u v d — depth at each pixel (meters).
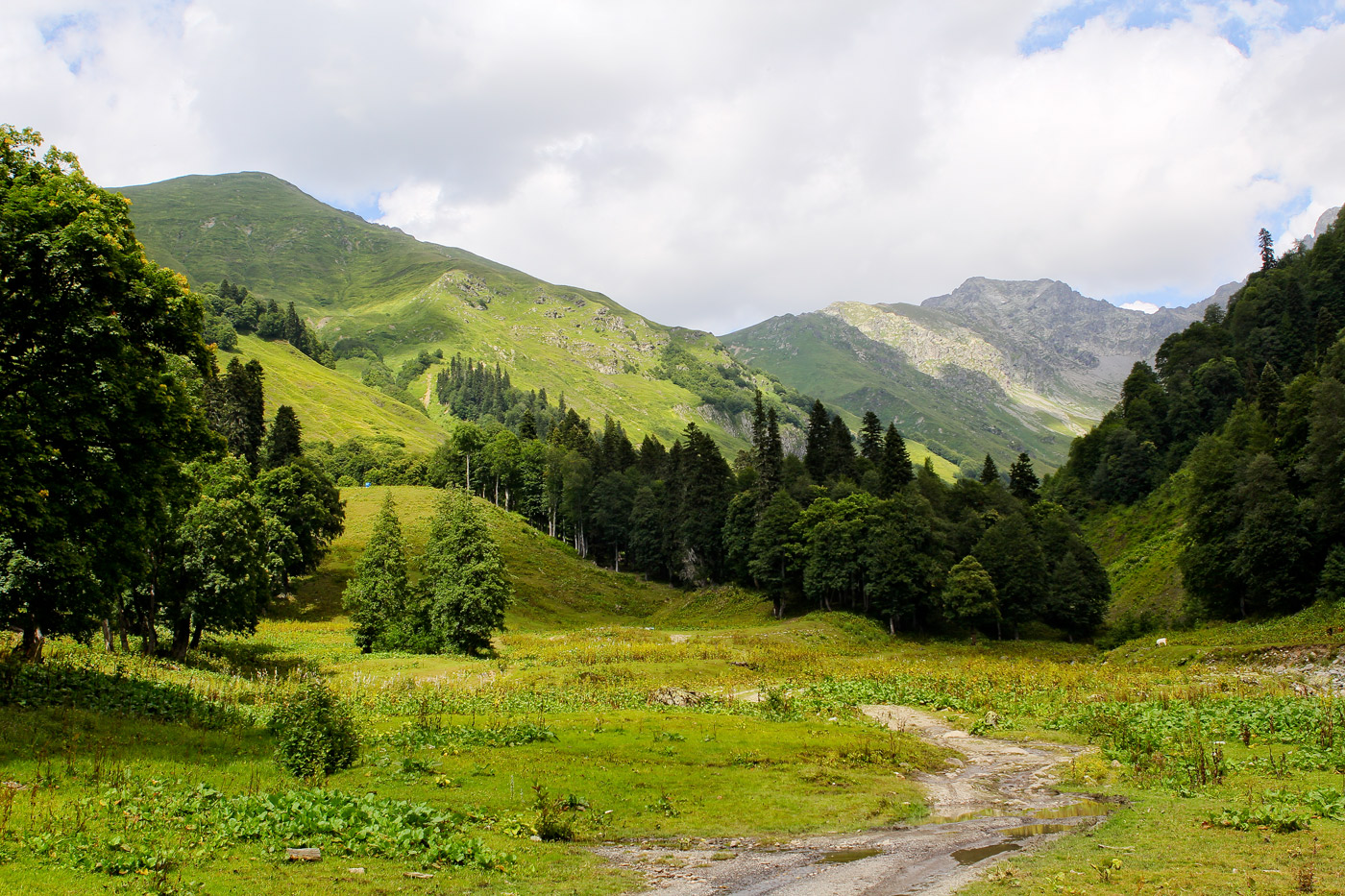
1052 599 83.38
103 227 24.03
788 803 20.05
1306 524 65.94
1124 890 11.75
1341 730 26.50
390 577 62.69
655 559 116.69
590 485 128.00
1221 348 130.00
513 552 110.06
